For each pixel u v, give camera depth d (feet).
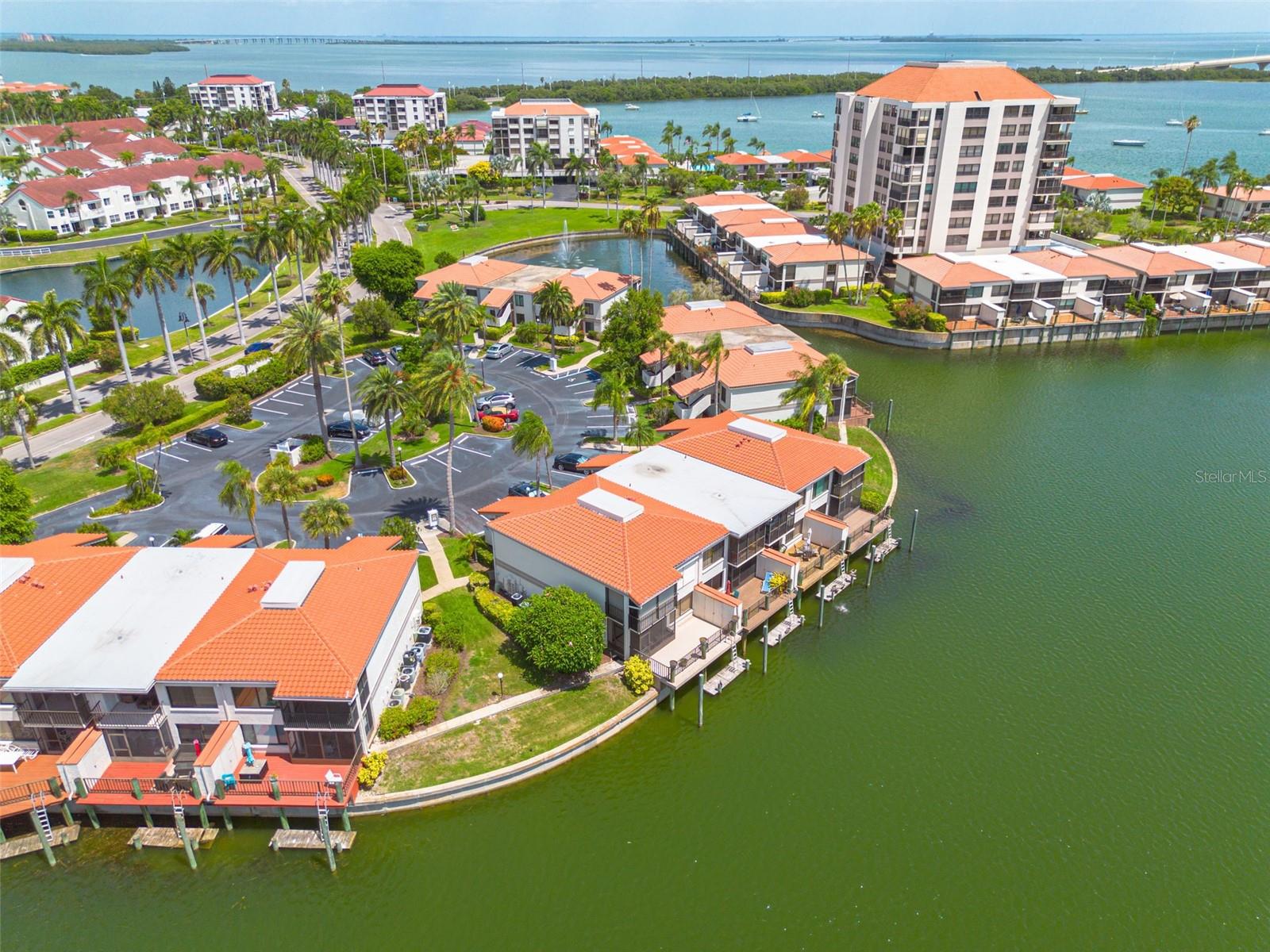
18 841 151.33
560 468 264.31
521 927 138.00
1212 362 382.63
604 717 173.68
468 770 160.25
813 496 234.79
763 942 135.95
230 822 153.07
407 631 187.32
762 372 302.86
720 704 183.62
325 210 465.47
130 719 154.20
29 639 160.76
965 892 143.84
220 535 223.92
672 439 249.75
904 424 315.37
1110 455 294.05
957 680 190.80
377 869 146.92
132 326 386.73
